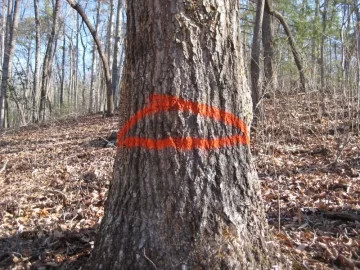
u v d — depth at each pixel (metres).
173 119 2.39
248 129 2.61
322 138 7.52
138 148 2.46
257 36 8.52
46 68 19.20
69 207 4.53
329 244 3.12
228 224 2.38
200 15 2.40
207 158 2.39
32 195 5.02
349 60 7.58
